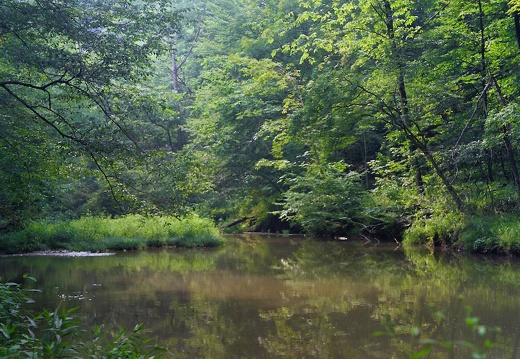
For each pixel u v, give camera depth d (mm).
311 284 11617
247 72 27406
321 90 17969
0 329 4723
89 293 10633
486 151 18172
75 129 11188
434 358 6414
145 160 11211
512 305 9070
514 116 13883
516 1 14602
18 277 12664
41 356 4988
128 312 8945
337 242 22438
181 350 6895
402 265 14539
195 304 9594
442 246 18125
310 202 23672
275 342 7223
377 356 6582
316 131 18609
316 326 8000
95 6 11852
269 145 30609
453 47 18984
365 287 11148
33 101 14414
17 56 11164
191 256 17547
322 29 21750
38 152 11906
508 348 6715
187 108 35969
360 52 20359
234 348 6969
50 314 5062
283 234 28812
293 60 31062
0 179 13477
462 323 7988
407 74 17734
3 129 11469
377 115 18828
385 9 19219
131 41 12055
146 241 20750
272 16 31969
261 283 11852
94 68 11125
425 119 18750
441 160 18141
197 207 12234
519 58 17250
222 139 30281
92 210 29234
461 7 17547
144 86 18203
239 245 21875
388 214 21109
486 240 16062
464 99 20250
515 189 17344
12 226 17984
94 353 5258
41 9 10844
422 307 9094
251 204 32375
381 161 22547
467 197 18047
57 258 16844
